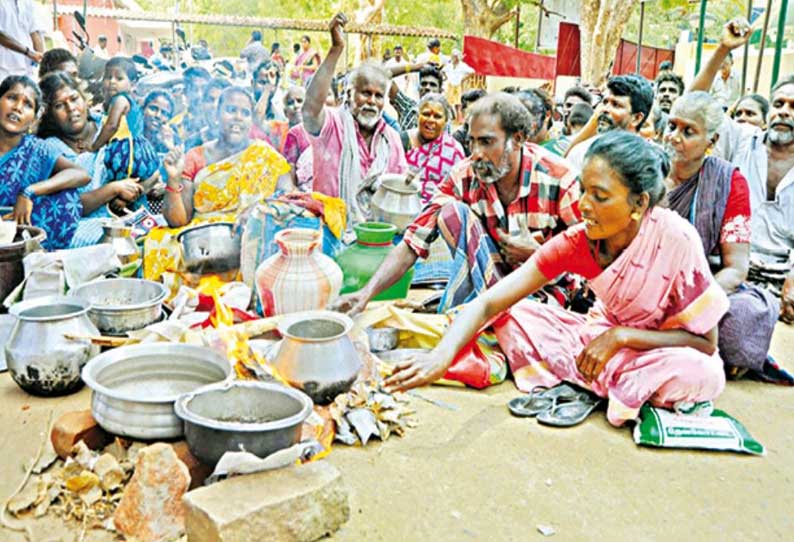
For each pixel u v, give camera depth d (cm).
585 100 698
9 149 442
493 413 310
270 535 209
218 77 554
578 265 298
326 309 347
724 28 432
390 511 237
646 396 292
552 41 1575
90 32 1345
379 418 290
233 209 442
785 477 267
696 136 346
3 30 564
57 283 365
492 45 1170
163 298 354
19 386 315
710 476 265
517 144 347
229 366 266
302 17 1596
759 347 351
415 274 484
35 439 274
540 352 332
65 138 477
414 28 1002
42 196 448
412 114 671
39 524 224
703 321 290
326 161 477
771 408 330
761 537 230
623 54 1548
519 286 303
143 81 515
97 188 485
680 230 283
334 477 224
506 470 264
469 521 233
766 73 1195
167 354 280
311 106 466
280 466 226
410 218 450
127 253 429
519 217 362
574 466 269
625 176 263
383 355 346
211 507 205
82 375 250
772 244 506
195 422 223
